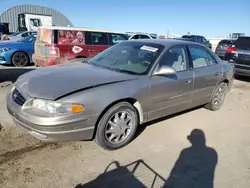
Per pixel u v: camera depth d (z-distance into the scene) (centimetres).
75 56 822
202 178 295
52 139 298
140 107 362
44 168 295
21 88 328
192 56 454
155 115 393
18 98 321
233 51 895
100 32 892
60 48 785
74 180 278
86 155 329
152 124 443
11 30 3388
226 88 552
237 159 344
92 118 308
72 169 297
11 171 285
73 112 293
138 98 351
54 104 288
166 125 444
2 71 893
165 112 409
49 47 778
